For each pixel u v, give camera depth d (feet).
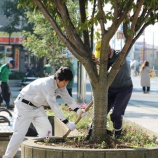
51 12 32.07
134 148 28.22
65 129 40.78
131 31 29.94
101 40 30.68
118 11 30.63
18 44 175.22
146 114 68.23
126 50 30.68
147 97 110.22
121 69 35.76
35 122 33.14
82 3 32.55
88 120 44.55
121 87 35.88
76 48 31.01
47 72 108.68
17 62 178.09
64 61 98.07
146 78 123.95
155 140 32.32
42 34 96.78
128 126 41.45
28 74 158.40
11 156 32.89
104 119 30.86
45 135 32.89
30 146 28.71
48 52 97.76
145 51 208.03
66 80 31.09
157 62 205.16
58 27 30.91
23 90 32.86
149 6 30.81
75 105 32.37
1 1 149.18
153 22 32.01
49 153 27.91
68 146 29.55
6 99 77.61
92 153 27.27
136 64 223.10
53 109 31.14
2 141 37.60
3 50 175.94
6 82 77.71
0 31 173.17
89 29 32.91
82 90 85.46
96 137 30.71
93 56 31.94
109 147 29.58
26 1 31.32
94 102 30.89
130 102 94.12
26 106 32.68
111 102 36.83
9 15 145.79
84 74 85.15
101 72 30.81
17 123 32.78
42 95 32.17
